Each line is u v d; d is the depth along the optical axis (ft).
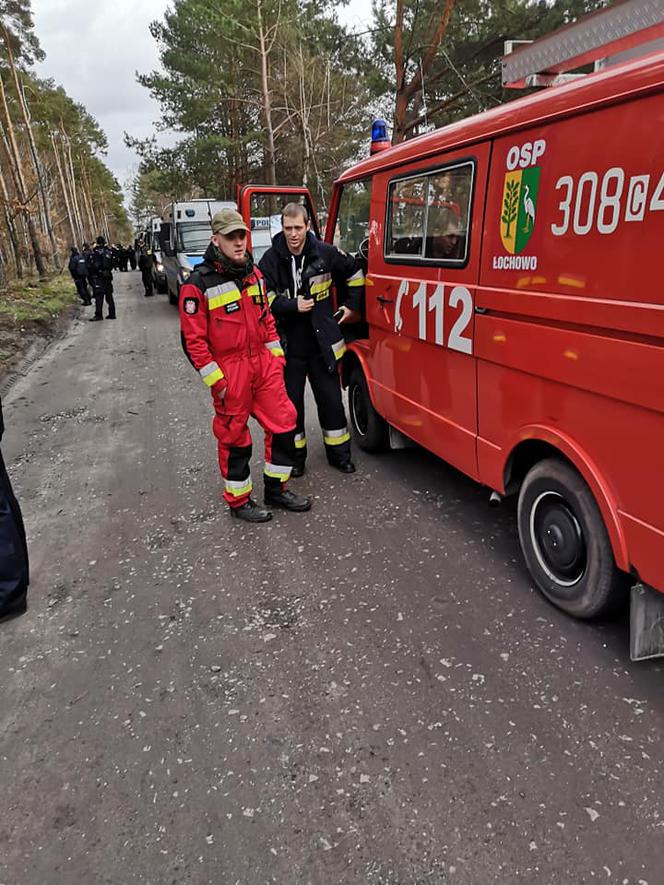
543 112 8.22
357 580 11.18
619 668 8.61
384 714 8.10
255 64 78.33
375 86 55.62
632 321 7.16
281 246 14.16
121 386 26.91
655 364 6.97
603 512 8.16
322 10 72.95
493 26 45.57
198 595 11.13
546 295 8.54
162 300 61.36
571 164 7.87
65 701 8.77
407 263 12.70
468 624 9.75
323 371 15.19
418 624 9.84
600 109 7.35
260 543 12.77
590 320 7.79
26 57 93.04
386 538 12.59
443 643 9.36
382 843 6.42
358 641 9.55
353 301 15.21
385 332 14.33
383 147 15.49
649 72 6.69
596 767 7.11
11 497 11.02
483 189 9.75
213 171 86.84
